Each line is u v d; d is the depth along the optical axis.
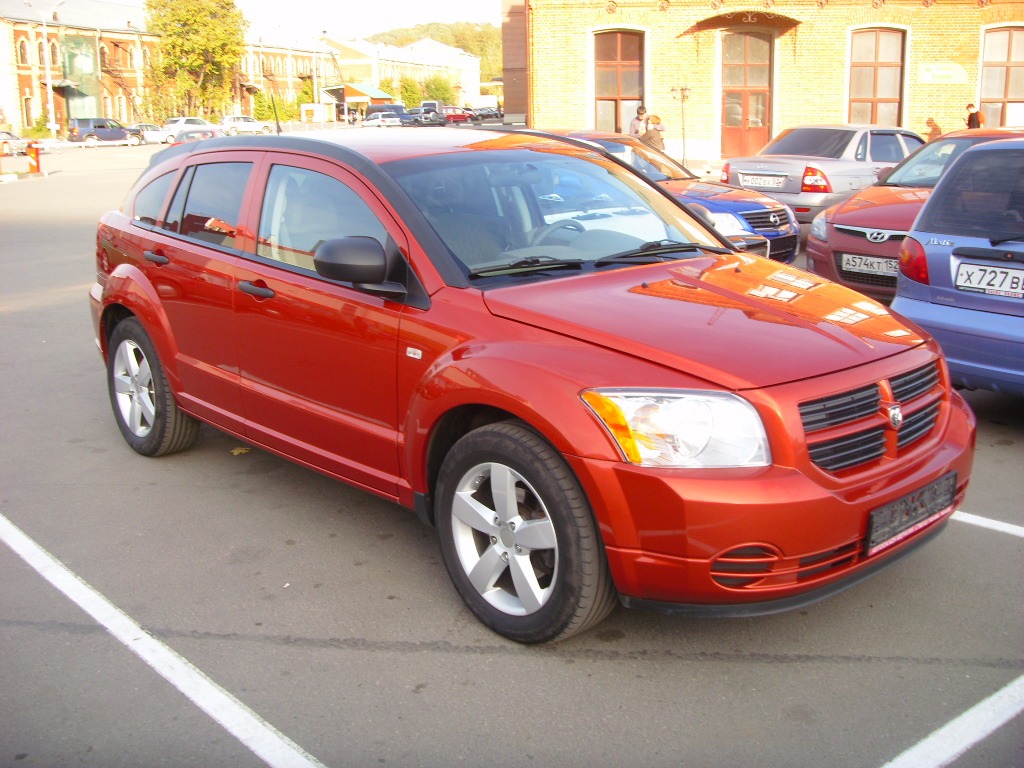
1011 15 26.12
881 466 3.20
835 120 27.05
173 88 75.25
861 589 3.81
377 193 3.92
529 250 3.91
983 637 3.45
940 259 5.36
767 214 10.02
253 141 4.65
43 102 72.44
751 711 3.04
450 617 3.65
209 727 3.00
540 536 3.22
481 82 187.25
